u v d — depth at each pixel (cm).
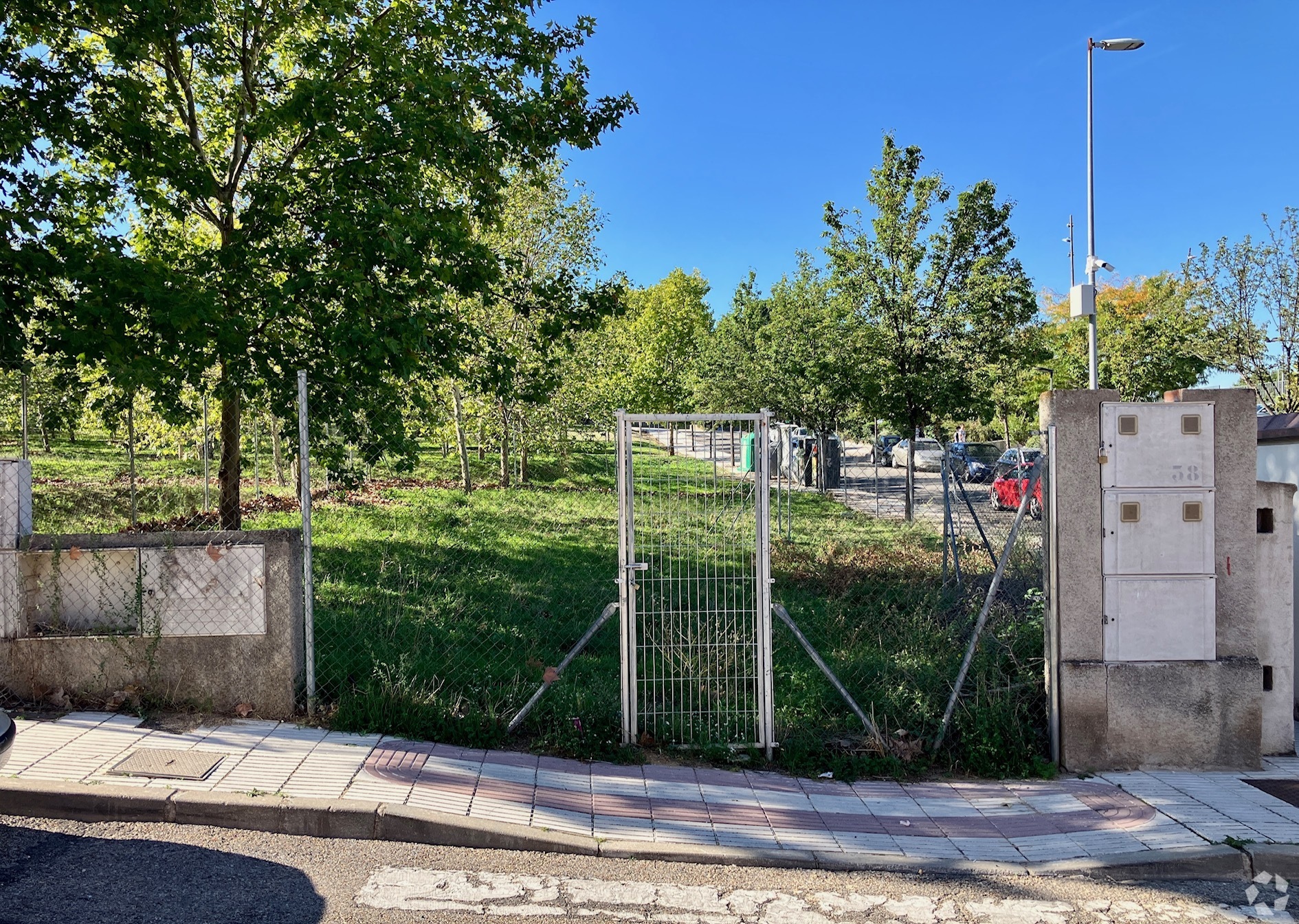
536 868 435
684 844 462
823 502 2089
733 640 648
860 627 824
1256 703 598
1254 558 605
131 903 376
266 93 977
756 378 2952
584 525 1395
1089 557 602
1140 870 455
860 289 1741
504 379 952
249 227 845
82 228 777
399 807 462
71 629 591
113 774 477
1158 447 603
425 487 1947
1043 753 611
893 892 428
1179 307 2906
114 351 735
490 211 991
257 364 852
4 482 585
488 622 813
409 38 954
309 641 593
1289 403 2078
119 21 791
